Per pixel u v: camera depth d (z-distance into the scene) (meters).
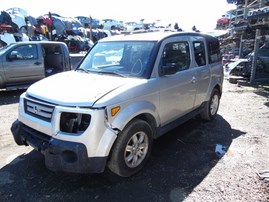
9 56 8.12
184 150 4.31
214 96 5.77
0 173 3.52
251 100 8.02
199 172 3.62
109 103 3.00
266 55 11.49
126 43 4.24
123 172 3.32
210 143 4.60
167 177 3.49
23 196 3.06
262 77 11.47
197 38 5.05
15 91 8.91
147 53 3.89
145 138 3.59
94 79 3.61
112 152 3.19
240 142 4.66
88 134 2.89
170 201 3.00
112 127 3.04
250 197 3.07
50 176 3.46
